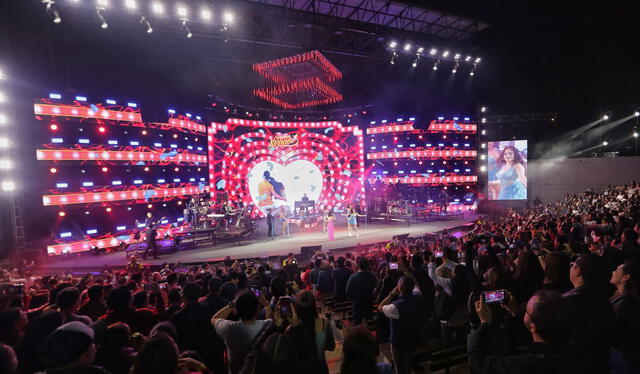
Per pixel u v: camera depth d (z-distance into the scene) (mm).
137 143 21656
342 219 28984
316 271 9000
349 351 2082
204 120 26484
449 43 22516
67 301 4035
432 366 4680
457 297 5324
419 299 4695
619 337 3018
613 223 11969
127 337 3354
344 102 32406
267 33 19047
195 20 17125
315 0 18328
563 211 21938
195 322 4254
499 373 2342
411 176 31328
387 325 5734
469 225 23281
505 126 33094
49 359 2375
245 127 29375
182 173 25094
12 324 3480
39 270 15633
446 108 31453
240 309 3389
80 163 19125
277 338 2658
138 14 15953
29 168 17266
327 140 31625
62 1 14477
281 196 30406
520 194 29859
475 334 2797
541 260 5629
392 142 31422
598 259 3088
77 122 19109
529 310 2256
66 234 18359
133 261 11875
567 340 2164
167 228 22875
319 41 19750
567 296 2912
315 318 3352
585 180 29312
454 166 32062
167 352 2301
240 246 19281
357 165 32000
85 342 2428
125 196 21047
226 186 28281
